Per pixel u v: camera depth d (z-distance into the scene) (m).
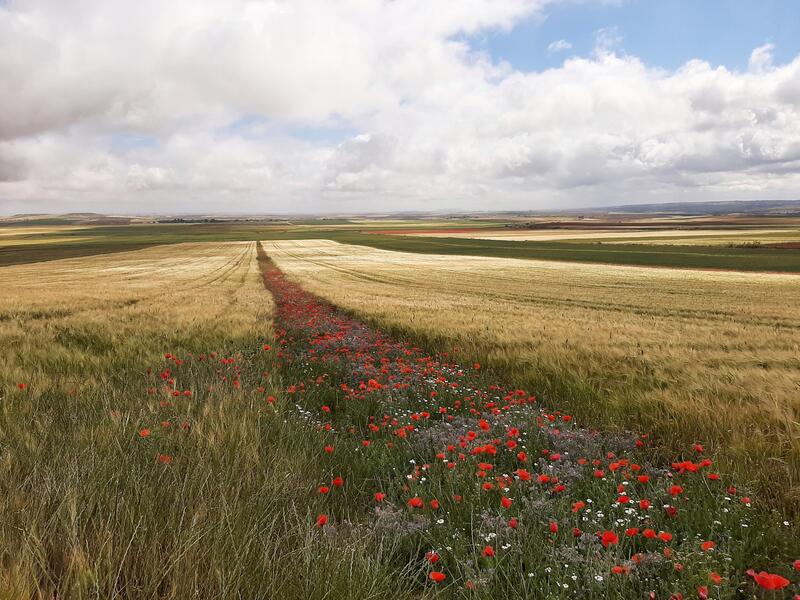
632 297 34.59
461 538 3.28
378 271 57.88
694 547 3.01
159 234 184.50
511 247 106.56
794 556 3.10
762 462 4.39
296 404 6.44
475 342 11.97
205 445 4.30
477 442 5.03
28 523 2.60
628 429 5.88
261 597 2.38
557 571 2.84
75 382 6.43
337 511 3.78
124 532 2.70
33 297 23.97
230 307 20.61
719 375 8.25
